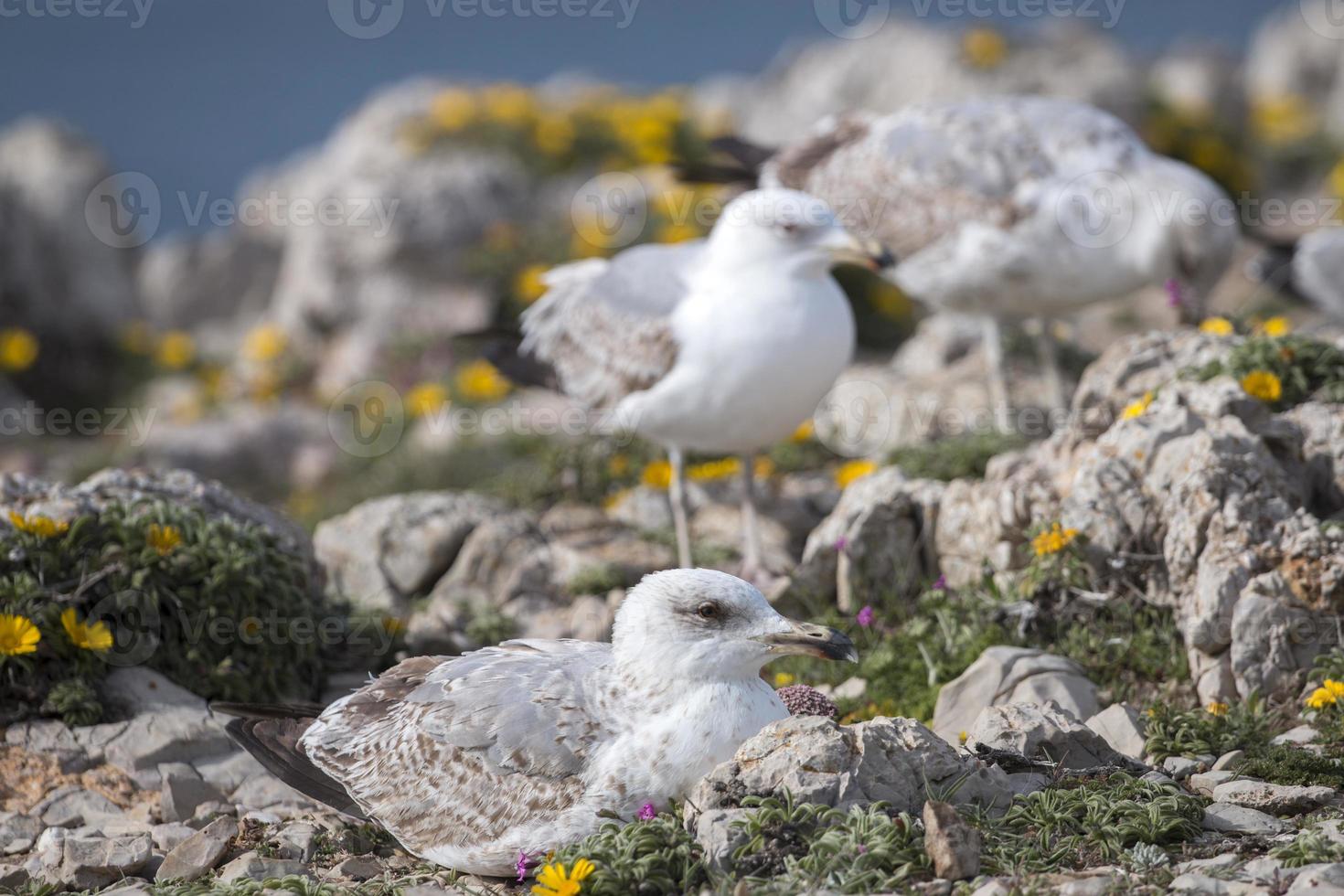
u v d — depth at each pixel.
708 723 7.64
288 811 9.27
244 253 33.09
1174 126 28.30
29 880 8.38
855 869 6.73
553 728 7.77
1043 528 10.58
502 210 26.69
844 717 10.04
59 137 31.55
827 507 14.43
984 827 7.27
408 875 8.04
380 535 13.56
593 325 13.16
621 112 28.55
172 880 8.15
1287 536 9.66
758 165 16.67
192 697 10.56
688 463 15.44
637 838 7.10
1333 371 11.21
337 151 30.78
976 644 10.31
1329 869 6.57
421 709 8.16
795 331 12.07
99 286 30.16
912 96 29.64
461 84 31.52
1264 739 8.70
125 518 11.08
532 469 16.33
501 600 12.93
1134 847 7.20
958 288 14.77
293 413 24.22
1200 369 11.51
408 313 25.70
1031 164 14.37
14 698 10.16
